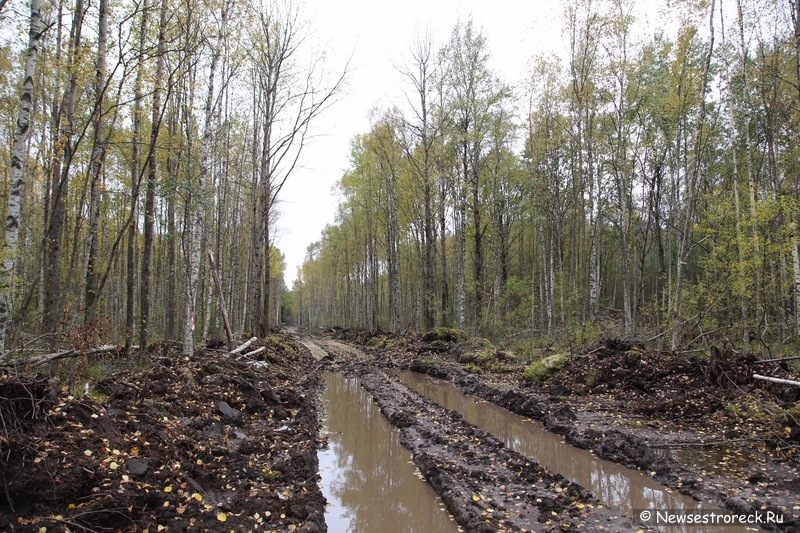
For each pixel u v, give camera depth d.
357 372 19.98
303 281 89.19
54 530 4.07
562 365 14.62
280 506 5.68
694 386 10.95
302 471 7.05
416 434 9.94
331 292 65.06
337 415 12.28
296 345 28.58
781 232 13.28
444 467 7.73
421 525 6.26
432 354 22.38
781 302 15.72
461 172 27.70
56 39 13.08
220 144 21.47
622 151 19.77
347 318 54.94
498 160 27.38
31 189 17.31
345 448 9.48
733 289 13.57
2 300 7.48
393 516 6.55
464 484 7.04
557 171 23.97
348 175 35.38
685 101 17.31
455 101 25.05
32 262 16.31
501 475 7.33
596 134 20.33
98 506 4.50
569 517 5.87
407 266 45.81
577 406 11.45
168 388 8.57
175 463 5.82
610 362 13.25
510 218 34.53
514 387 14.27
